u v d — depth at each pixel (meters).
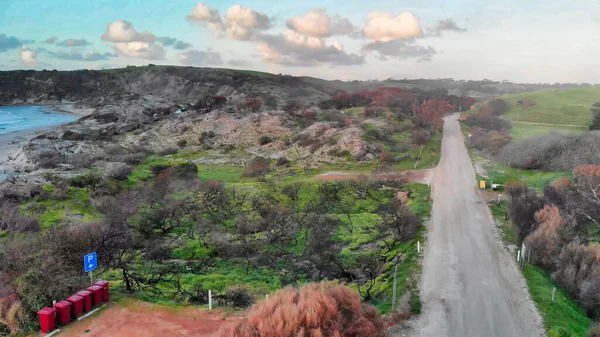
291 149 67.94
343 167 57.12
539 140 54.38
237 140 76.75
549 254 25.92
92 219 35.75
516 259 26.91
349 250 30.56
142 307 19.11
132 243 29.70
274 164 62.16
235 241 32.34
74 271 21.38
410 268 25.67
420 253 27.97
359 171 54.50
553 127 75.19
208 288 23.48
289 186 46.09
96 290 18.72
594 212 30.95
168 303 19.73
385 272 26.09
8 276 18.72
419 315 20.55
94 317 18.00
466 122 83.25
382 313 20.42
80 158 62.16
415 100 109.69
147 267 26.73
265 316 15.17
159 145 77.94
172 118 94.31
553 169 47.81
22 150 71.56
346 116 84.62
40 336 16.44
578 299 22.62
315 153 64.00
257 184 49.41
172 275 25.81
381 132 68.50
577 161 46.59
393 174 48.81
